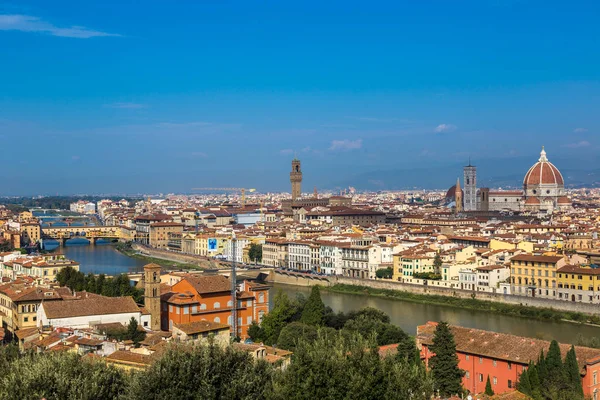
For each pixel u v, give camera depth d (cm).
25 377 12369
